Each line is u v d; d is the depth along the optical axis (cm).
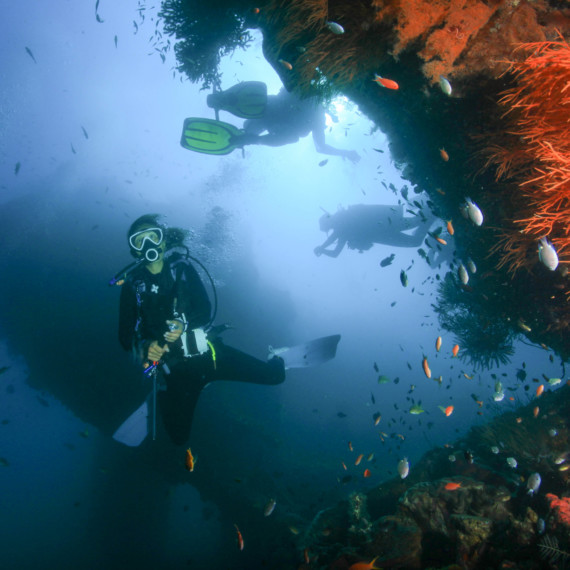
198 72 553
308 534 477
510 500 337
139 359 346
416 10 252
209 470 873
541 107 217
